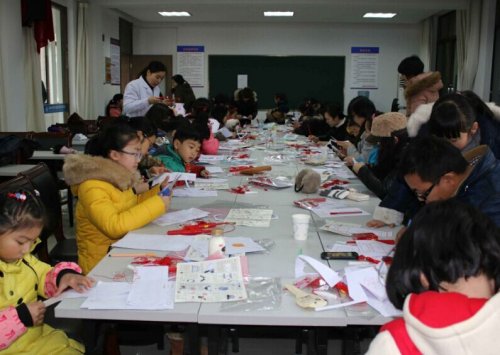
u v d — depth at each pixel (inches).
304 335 85.4
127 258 69.3
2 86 239.5
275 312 53.6
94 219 80.7
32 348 62.1
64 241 109.0
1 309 58.6
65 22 329.7
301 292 57.4
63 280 61.2
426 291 34.6
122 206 87.0
